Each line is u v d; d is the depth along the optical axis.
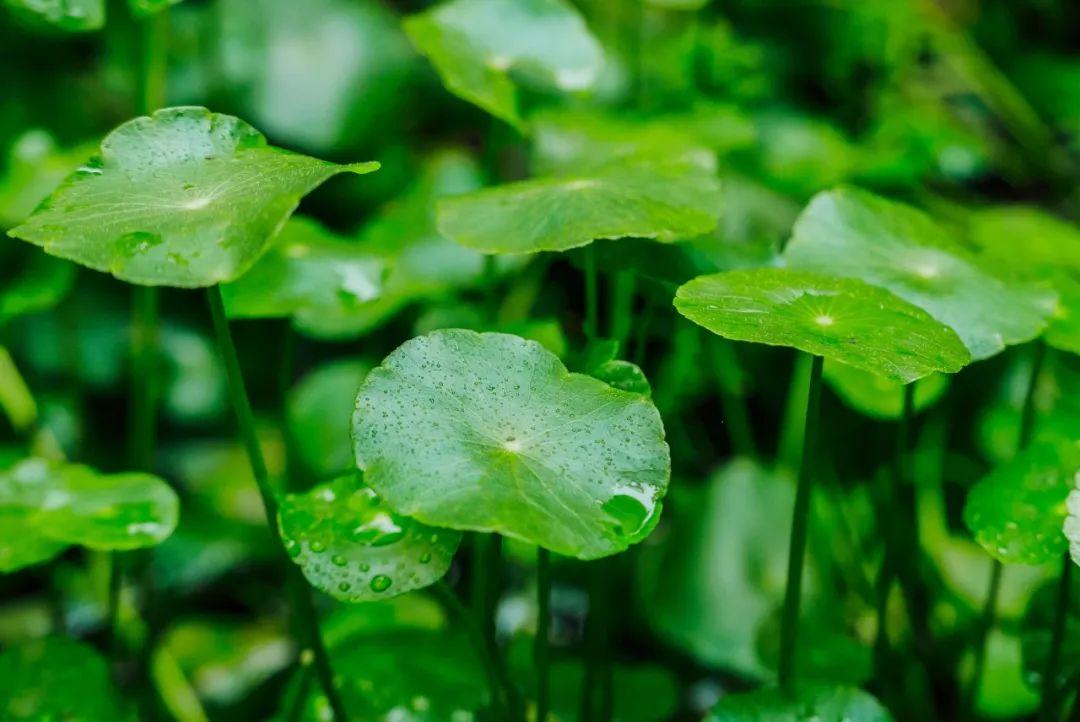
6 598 0.93
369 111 1.29
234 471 1.05
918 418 1.00
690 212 0.75
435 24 0.82
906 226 0.77
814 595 0.86
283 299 0.77
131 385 1.13
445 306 0.91
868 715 0.74
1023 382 1.00
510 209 0.75
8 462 0.82
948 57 1.43
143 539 0.74
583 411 0.71
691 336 0.88
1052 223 1.12
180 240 0.69
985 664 0.83
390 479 0.69
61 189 0.71
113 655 0.80
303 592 0.73
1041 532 0.72
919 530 0.84
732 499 0.89
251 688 0.87
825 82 1.40
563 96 1.13
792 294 0.72
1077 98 1.50
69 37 1.21
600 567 0.76
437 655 0.79
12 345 1.09
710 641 0.85
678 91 1.16
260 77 1.25
